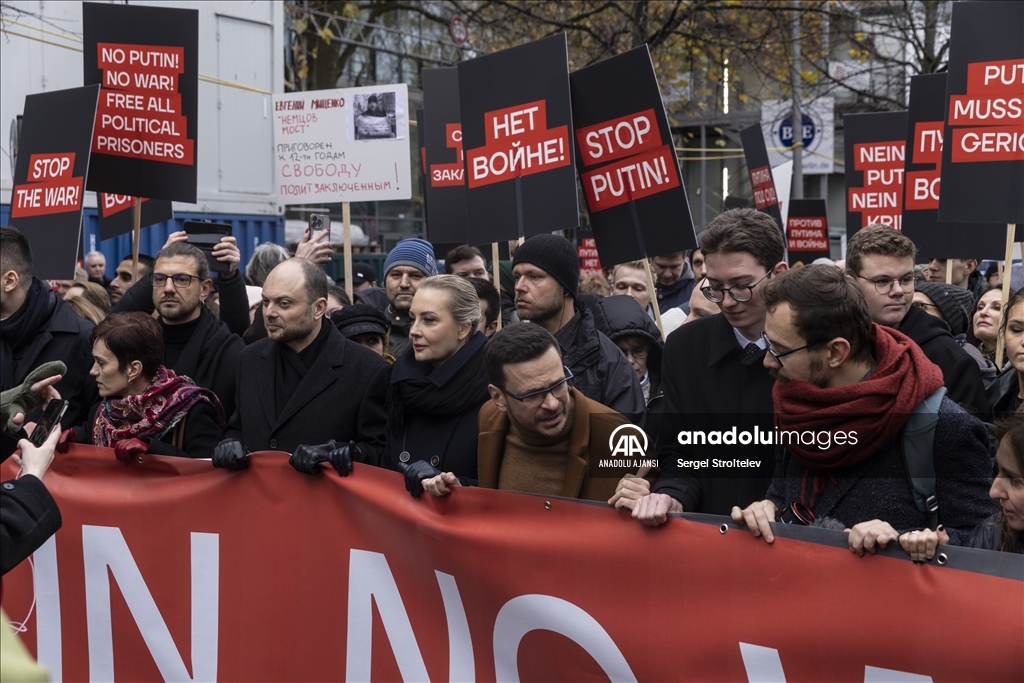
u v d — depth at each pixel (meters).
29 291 4.04
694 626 2.57
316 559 3.16
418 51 20.84
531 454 2.96
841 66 19.92
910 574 2.32
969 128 4.20
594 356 3.50
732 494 2.76
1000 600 2.23
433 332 3.22
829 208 26.73
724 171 27.20
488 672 2.88
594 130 4.21
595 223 4.26
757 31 17.72
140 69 5.05
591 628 2.71
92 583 3.42
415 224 19.45
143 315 3.64
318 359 3.66
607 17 16.56
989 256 4.95
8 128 9.86
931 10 15.82
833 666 2.41
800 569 2.44
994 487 2.32
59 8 10.18
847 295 2.35
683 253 6.48
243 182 12.51
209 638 3.29
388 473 3.05
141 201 5.84
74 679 3.43
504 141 4.20
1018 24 4.11
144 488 3.38
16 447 3.70
